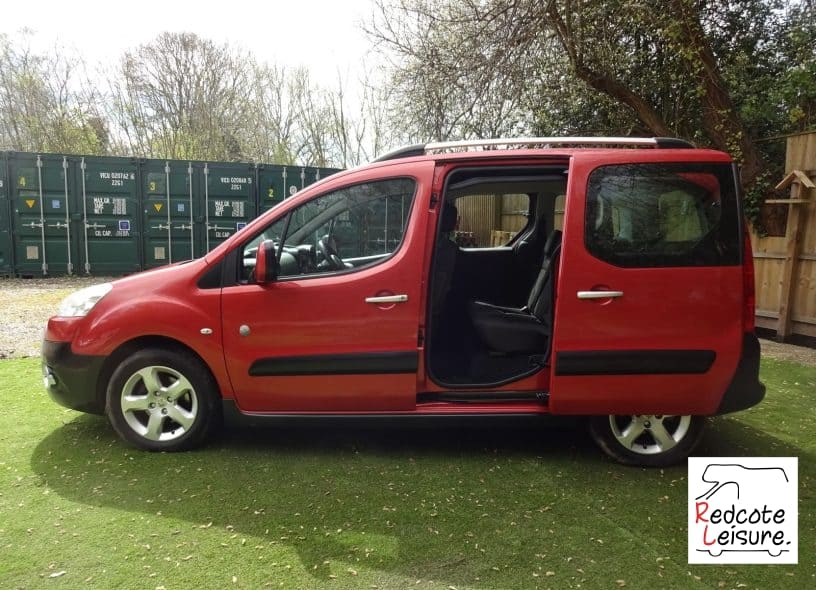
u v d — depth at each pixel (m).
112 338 3.51
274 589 2.33
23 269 12.12
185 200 12.92
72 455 3.58
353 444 3.81
